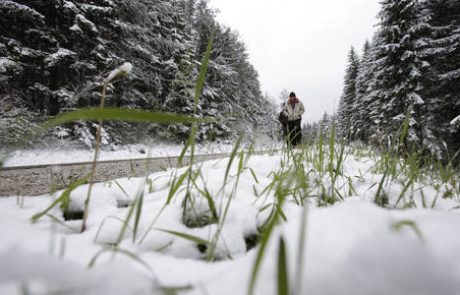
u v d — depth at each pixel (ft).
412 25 47.96
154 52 43.65
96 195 4.31
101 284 1.16
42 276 1.12
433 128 42.11
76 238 2.72
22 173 10.36
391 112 48.01
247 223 3.22
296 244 1.67
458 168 6.44
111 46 37.27
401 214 2.31
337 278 1.30
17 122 18.85
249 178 5.55
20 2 28.78
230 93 54.70
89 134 29.17
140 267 2.06
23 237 2.51
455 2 44.88
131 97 35.42
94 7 31.76
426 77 45.73
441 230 1.86
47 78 31.76
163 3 45.50
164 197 4.23
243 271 1.60
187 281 1.84
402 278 1.29
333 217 1.96
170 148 29.30
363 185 5.78
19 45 27.76
